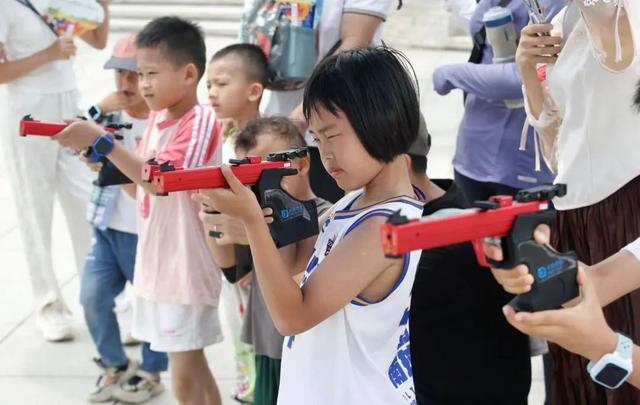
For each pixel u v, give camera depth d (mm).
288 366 2129
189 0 12664
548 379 3494
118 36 11930
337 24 3904
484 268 2539
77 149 3041
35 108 4496
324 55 3953
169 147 3268
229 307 3771
